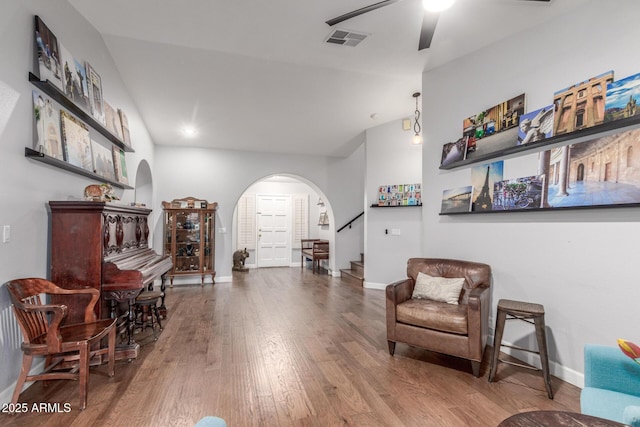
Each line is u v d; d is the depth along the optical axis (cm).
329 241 738
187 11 255
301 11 252
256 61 334
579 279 221
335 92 408
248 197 834
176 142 585
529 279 254
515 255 265
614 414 130
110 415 186
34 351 185
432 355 276
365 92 409
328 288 561
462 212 306
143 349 287
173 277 577
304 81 378
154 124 497
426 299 286
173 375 237
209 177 619
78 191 265
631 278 194
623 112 194
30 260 207
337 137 578
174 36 292
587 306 216
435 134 344
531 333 253
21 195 196
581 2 223
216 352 281
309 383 226
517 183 260
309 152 663
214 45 305
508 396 209
